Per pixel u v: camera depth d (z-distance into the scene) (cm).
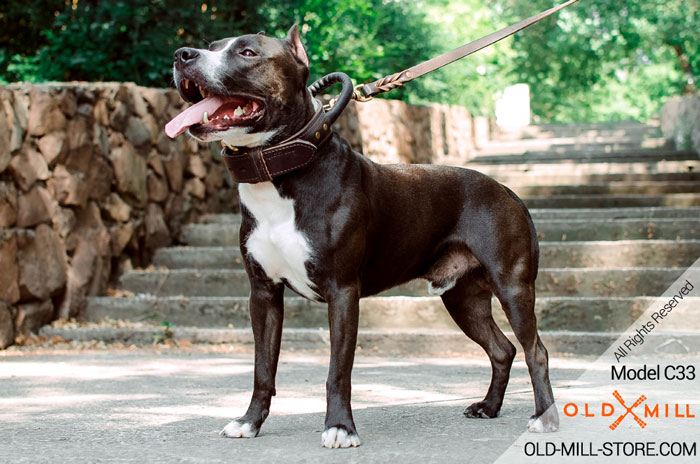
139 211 777
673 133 1430
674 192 1030
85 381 484
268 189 325
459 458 290
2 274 612
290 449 309
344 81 351
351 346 326
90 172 705
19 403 412
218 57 310
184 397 431
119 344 653
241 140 320
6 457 297
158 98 807
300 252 326
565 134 1720
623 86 3481
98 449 311
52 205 666
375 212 344
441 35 1499
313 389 457
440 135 1388
